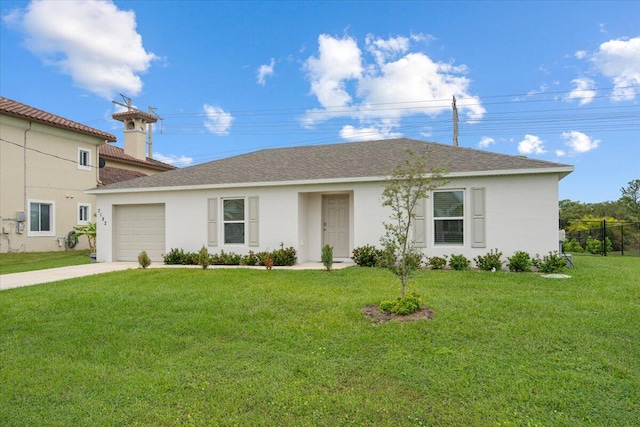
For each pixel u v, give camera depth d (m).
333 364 4.30
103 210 14.53
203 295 7.35
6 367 4.42
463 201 10.84
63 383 4.00
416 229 11.07
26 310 6.55
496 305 6.22
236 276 9.55
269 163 14.67
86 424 3.25
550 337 4.85
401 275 6.05
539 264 9.99
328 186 12.11
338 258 12.88
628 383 3.75
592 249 19.59
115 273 10.33
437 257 10.81
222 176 13.72
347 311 6.02
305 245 12.91
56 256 16.81
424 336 4.95
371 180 11.45
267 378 4.02
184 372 4.20
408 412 3.35
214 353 4.71
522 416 3.25
